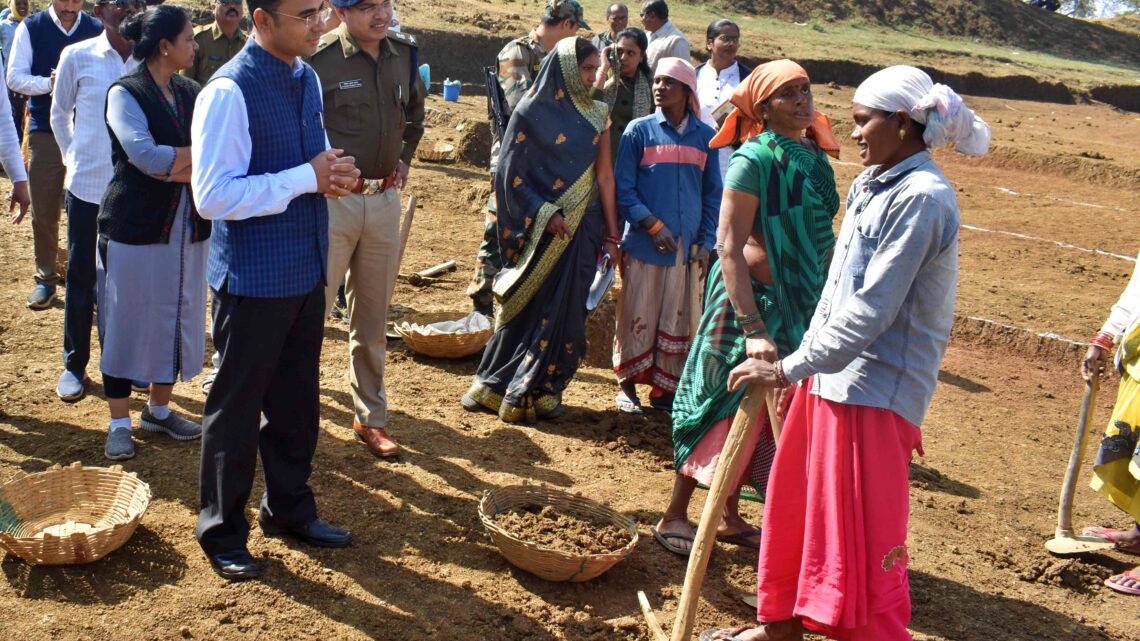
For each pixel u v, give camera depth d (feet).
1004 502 17.88
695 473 14.03
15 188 17.38
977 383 24.68
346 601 12.76
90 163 17.24
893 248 10.28
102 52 17.38
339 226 15.21
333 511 14.76
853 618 10.80
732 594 13.82
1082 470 19.77
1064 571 15.43
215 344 12.63
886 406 10.73
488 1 94.48
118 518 13.88
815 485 11.02
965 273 34.19
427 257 30.09
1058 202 50.62
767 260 12.80
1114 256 38.83
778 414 12.84
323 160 12.07
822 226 12.84
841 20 125.29
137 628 11.85
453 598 13.03
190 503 14.67
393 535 14.35
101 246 15.33
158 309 15.49
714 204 18.37
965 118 10.28
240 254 12.07
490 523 13.57
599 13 95.71
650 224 17.78
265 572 13.15
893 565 10.93
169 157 14.33
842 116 70.28
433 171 43.11
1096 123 89.97
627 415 19.58
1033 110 96.68
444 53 78.84
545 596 13.28
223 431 12.57
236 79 11.61
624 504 15.96
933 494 17.85
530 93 17.53
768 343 12.14
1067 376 25.86
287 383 13.25
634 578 13.92
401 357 21.57
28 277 24.93
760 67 12.89
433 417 18.54
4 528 13.26
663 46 23.61
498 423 18.61
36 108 21.98
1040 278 34.37
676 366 18.71
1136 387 15.52
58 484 14.01
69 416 17.44
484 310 23.50
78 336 17.75
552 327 18.29
